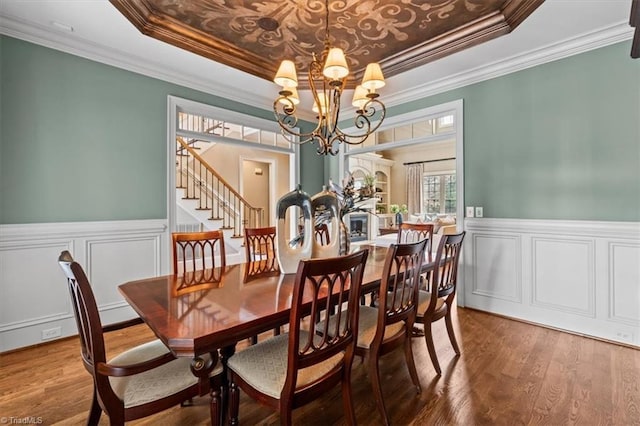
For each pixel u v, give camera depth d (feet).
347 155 16.19
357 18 8.40
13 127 8.23
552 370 7.09
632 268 8.33
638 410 5.70
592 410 5.72
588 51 8.99
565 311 9.39
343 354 5.05
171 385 4.28
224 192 22.09
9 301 8.18
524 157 10.21
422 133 14.15
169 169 11.16
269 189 26.63
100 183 9.68
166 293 5.43
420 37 9.39
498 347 8.28
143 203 10.58
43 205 8.70
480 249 11.21
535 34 8.75
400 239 11.19
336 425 5.44
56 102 8.88
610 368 7.16
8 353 8.05
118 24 8.29
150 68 10.58
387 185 33.30
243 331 4.07
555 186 9.62
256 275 6.79
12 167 8.22
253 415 5.70
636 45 6.59
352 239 27.35
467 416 5.58
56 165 8.90
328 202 7.38
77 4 7.46
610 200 8.70
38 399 6.12
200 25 8.76
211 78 11.73
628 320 8.38
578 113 9.20
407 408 5.83
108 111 9.81
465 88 11.55
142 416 4.06
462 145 11.62
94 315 3.84
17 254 8.30
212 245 8.04
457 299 11.71
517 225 10.32
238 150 23.57
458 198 11.76
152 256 10.73
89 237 9.45
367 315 6.64
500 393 6.24
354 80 11.93
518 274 10.32
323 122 8.20
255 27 8.84
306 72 11.62
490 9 8.03
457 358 7.68
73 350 8.25
